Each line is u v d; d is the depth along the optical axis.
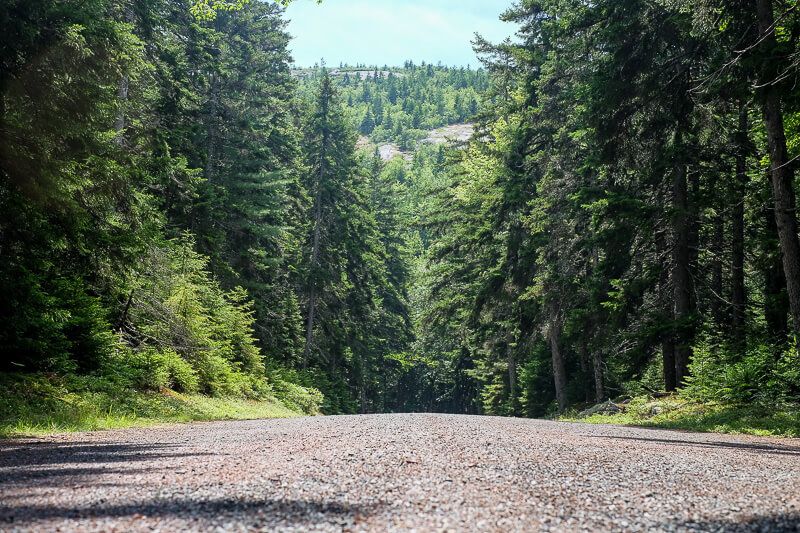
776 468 6.07
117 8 18.78
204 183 27.47
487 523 3.31
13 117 11.02
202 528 3.12
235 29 38.88
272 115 38.84
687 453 7.36
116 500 3.81
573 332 22.80
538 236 28.03
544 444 7.55
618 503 3.93
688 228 19.64
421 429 8.91
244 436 8.92
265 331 34.12
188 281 22.64
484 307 32.16
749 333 17.89
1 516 3.37
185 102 25.59
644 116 19.30
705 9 14.48
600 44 20.09
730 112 17.89
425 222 39.12
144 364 16.80
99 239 12.50
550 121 27.69
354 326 46.09
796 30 12.91
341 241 42.25
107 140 13.04
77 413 11.31
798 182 18.48
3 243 11.87
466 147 40.25
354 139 48.59
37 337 12.61
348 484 4.32
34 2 10.50
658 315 19.28
